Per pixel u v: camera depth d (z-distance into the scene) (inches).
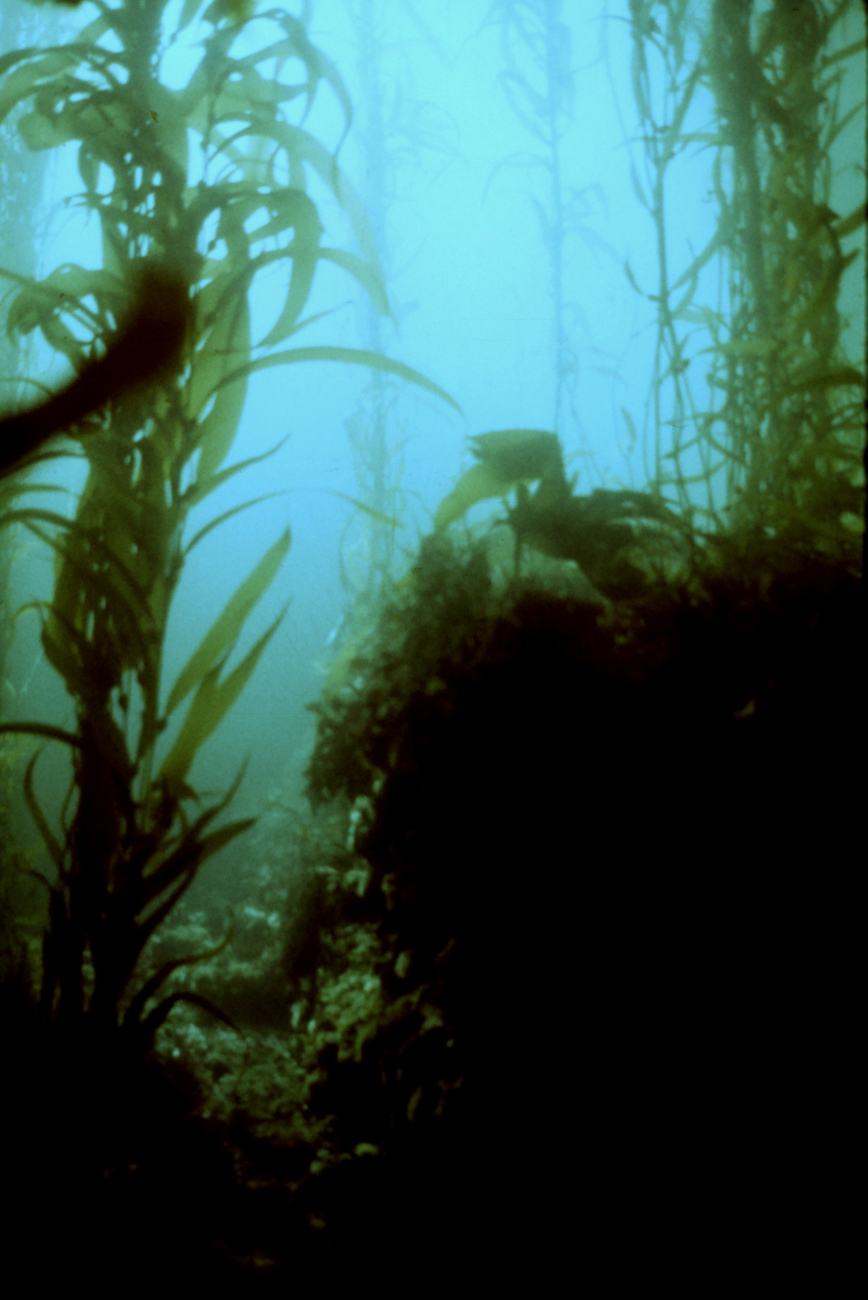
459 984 58.1
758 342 69.1
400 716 63.2
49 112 65.1
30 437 34.9
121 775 59.4
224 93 69.2
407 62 159.9
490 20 134.7
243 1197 57.6
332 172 67.6
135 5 65.7
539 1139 54.2
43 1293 48.1
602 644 59.9
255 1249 53.6
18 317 65.3
